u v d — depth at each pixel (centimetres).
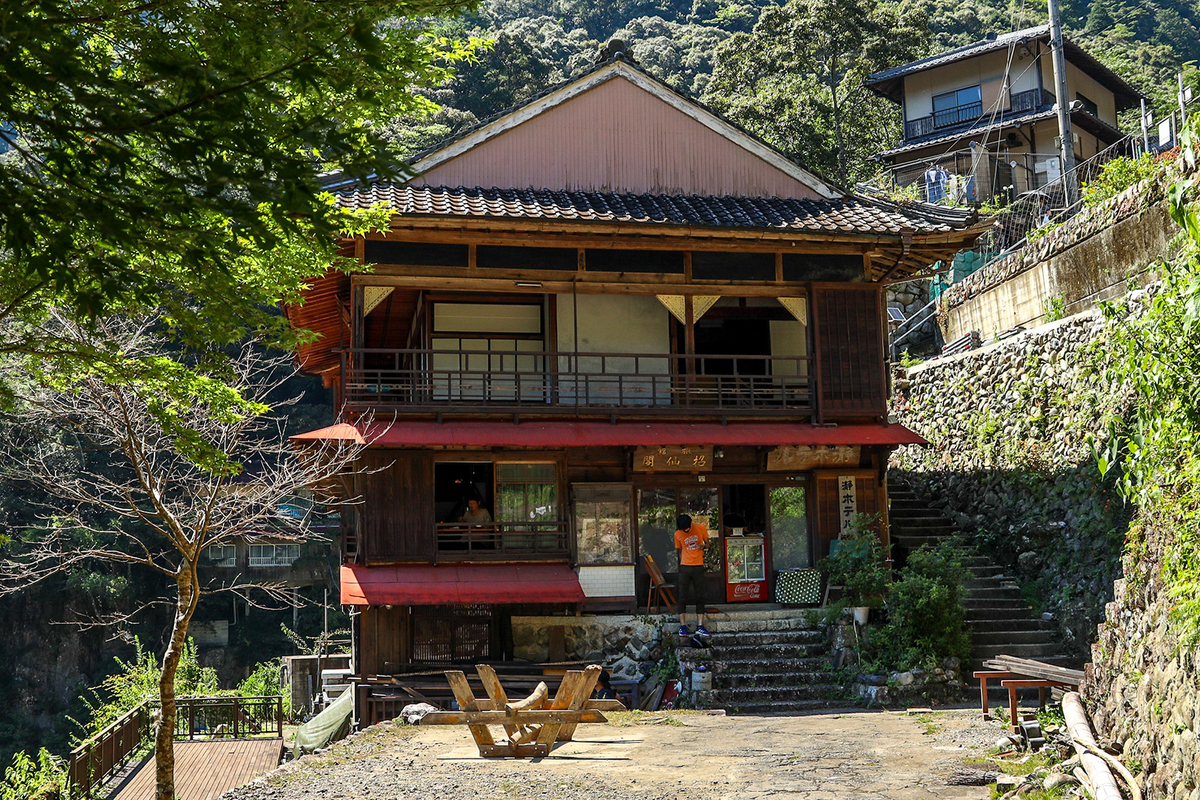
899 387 2611
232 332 706
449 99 5678
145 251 585
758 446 1841
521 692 1595
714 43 7288
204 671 2630
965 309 2528
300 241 697
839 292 1878
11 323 836
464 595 1622
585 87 1956
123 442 1049
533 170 1922
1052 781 788
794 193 2031
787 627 1725
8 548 3678
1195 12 7719
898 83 4488
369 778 955
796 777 905
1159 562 823
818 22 4512
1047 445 1916
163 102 466
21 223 450
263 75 495
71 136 457
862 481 1880
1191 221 651
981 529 2066
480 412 1714
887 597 1683
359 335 1691
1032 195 3475
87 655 4009
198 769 1608
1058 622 1727
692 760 1009
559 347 1848
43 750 1675
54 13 458
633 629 1705
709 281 1828
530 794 858
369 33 496
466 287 1766
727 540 1848
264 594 4366
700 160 2005
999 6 7562
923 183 4262
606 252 1788
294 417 4634
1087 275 1969
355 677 1638
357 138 497
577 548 1769
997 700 1517
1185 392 705
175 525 1040
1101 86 4497
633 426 1764
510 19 8731
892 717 1327
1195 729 639
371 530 1681
